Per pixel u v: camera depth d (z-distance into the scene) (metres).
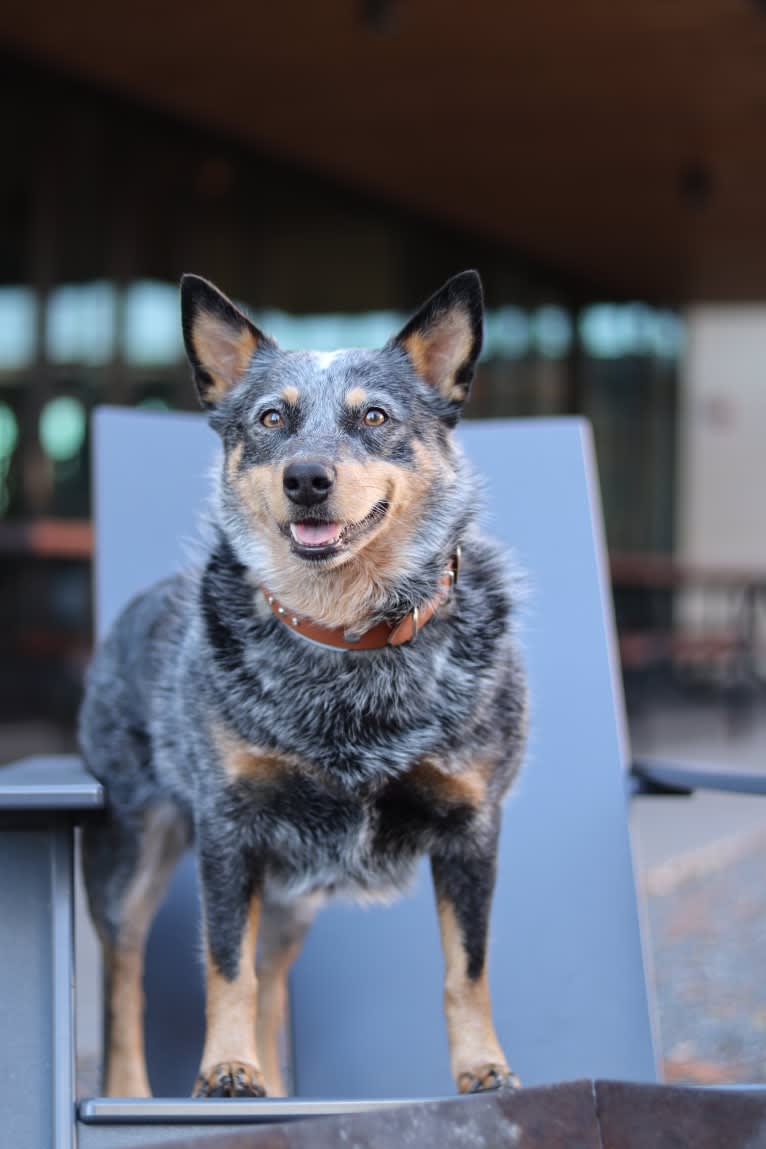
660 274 14.66
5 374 8.32
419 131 10.14
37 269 8.51
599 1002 2.59
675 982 3.95
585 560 2.98
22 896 1.86
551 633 2.90
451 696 2.07
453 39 8.62
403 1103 1.80
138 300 9.19
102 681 2.64
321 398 2.13
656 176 11.36
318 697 2.05
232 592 2.16
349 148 10.41
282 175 10.46
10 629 8.21
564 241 13.20
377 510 2.08
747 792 2.36
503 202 11.90
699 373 16.97
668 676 12.34
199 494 3.05
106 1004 2.56
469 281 2.22
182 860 2.81
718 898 4.87
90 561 8.66
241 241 10.07
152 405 9.22
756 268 14.40
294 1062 2.63
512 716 2.16
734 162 11.07
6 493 8.30
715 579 12.05
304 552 2.00
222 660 2.10
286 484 1.99
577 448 3.12
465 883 2.13
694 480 16.84
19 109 8.46
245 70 8.93
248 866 2.13
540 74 9.22
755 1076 3.18
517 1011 2.58
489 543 2.31
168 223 9.47
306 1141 1.70
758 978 3.97
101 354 8.89
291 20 8.23
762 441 17.11
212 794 2.11
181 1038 2.72
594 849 2.70
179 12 8.05
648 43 8.74
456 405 2.25
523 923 2.64
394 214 11.66
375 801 2.08
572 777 2.76
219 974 2.06
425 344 2.24
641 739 8.19
